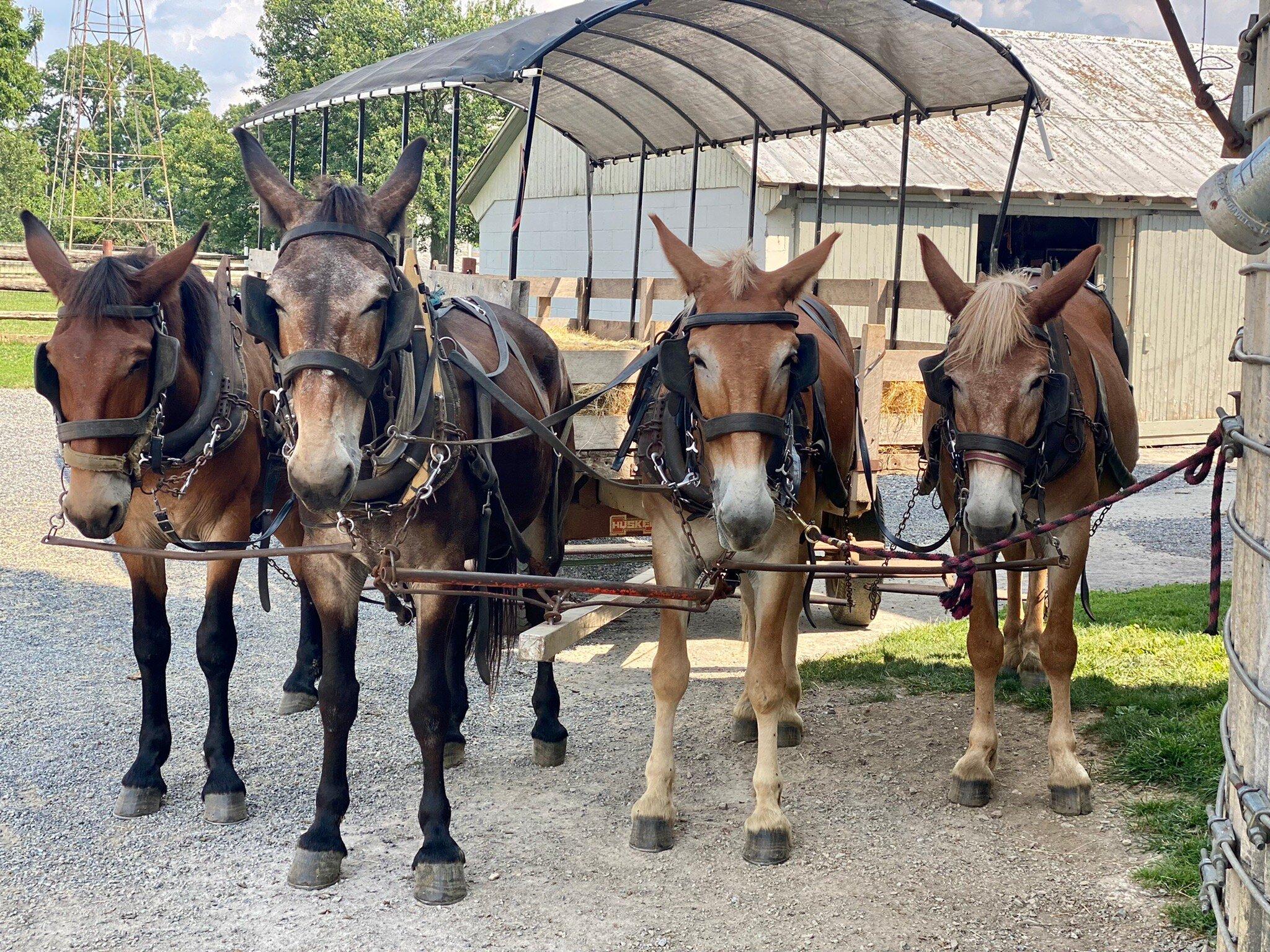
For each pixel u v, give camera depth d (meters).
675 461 4.10
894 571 4.09
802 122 8.10
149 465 4.11
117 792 4.79
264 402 4.76
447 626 4.03
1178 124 18.42
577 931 3.69
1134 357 16.89
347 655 4.06
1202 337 17.25
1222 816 2.83
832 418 4.79
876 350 6.55
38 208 48.00
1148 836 4.27
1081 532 4.59
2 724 5.57
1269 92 2.65
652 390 4.54
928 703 5.91
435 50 7.50
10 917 3.75
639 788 4.89
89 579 8.64
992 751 4.71
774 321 3.75
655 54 7.43
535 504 5.10
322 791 4.06
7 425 15.34
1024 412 4.05
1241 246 2.52
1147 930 3.62
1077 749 5.14
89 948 3.56
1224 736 2.83
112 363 3.84
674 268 4.03
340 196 3.64
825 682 6.29
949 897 3.88
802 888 3.97
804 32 6.61
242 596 8.34
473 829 4.47
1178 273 16.94
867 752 5.25
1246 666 2.66
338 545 3.76
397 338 3.54
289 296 3.42
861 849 4.26
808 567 4.02
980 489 4.02
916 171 15.09
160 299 4.10
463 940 3.63
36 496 11.40
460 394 4.19
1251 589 2.65
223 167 35.84
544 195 19.20
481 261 21.92
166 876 4.05
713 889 3.97
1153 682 5.86
